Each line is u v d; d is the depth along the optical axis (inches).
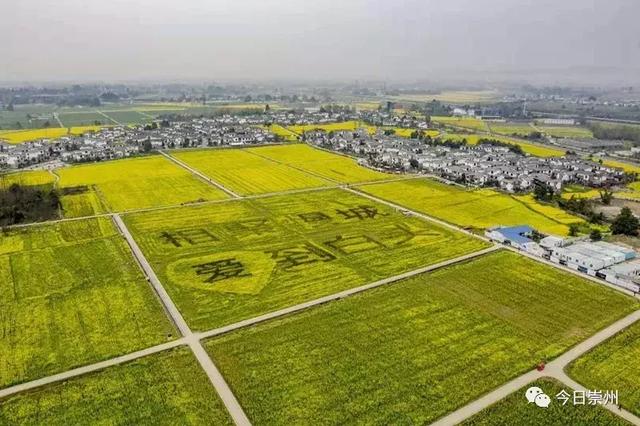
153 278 3221.0
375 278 3257.9
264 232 4180.6
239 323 2655.0
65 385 2117.4
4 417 1920.5
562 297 3006.9
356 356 2359.7
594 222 4569.4
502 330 2610.7
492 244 3914.9
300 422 1914.4
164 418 1930.4
